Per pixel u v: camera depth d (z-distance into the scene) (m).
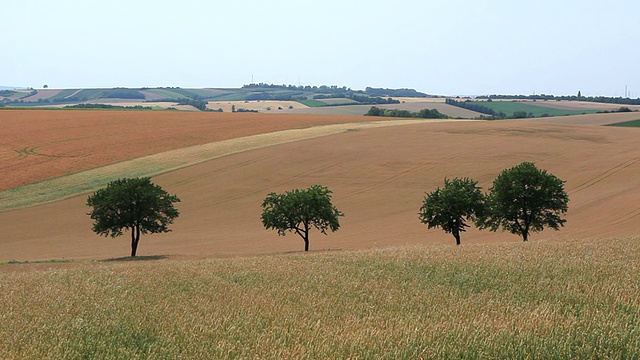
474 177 69.94
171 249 50.47
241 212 62.28
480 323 13.59
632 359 11.34
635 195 61.00
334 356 11.54
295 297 18.52
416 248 32.66
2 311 16.80
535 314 14.44
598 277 20.58
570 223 54.78
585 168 72.19
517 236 53.53
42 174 73.00
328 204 48.69
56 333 13.78
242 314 15.73
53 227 57.56
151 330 14.12
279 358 11.45
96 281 22.72
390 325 13.98
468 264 23.98
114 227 48.09
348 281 21.36
